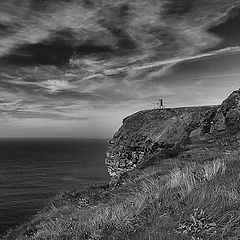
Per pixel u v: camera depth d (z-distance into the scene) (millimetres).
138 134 52438
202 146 27172
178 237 5684
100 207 13531
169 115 52875
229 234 5402
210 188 7453
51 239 9852
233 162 11492
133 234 6641
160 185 10320
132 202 9461
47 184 144250
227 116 34562
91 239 7680
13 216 88688
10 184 147125
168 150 29062
